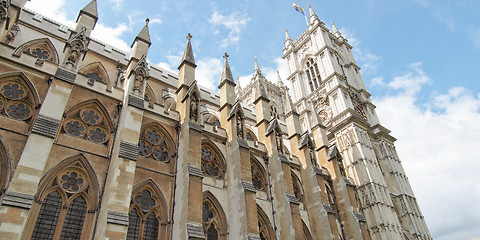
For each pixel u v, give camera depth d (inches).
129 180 877.2
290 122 1669.5
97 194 892.0
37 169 753.6
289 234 1165.1
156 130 1143.6
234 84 1477.6
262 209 1243.2
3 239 642.2
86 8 1233.4
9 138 805.9
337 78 2358.5
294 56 2878.9
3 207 668.7
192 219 926.4
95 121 1018.7
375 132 2258.9
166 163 1095.0
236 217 1092.5
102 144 987.9
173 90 1601.9
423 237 1839.3
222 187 1188.5
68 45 1014.4
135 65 1186.6
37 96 901.2
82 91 1019.3
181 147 1115.3
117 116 1061.8
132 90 1075.3
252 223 1050.7
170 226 977.5
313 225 1360.7
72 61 991.6
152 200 1003.3
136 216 945.5
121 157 893.8
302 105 2559.1
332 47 2689.5
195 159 1058.7
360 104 2425.0
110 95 1076.5
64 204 835.4
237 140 1241.4
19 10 1035.9
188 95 1208.2
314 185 1414.9
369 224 1720.0
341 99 2231.8
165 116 1168.8
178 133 1162.6
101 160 951.6
